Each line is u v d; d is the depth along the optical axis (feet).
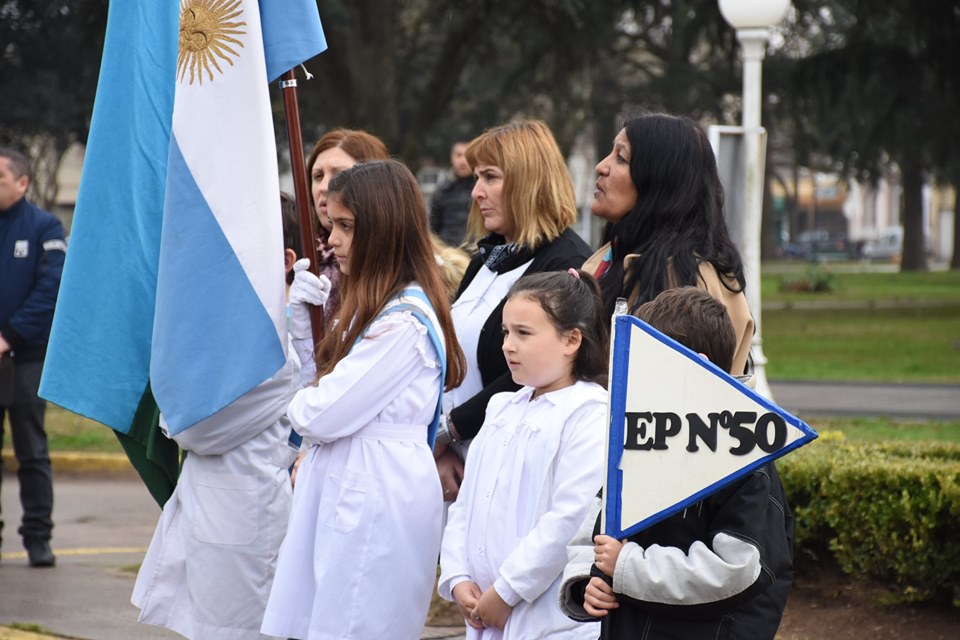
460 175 48.37
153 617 21.62
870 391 73.77
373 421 19.27
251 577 21.06
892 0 115.65
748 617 14.97
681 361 14.53
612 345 14.78
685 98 159.74
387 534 18.95
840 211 491.72
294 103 22.06
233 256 20.79
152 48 22.85
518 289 17.65
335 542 18.97
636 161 19.70
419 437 19.51
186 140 21.06
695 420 14.42
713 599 14.39
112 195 22.44
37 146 139.64
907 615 26.78
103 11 91.04
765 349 102.83
